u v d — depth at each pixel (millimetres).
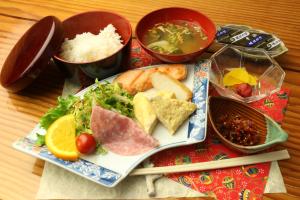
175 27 555
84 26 552
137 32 527
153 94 475
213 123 422
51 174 411
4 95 514
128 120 425
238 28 561
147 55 551
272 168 402
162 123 437
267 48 515
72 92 506
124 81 484
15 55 511
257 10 624
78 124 432
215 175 402
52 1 687
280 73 476
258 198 378
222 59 517
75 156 400
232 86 484
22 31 618
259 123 427
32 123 475
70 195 391
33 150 412
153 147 411
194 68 501
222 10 628
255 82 488
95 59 500
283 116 453
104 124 419
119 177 382
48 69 547
